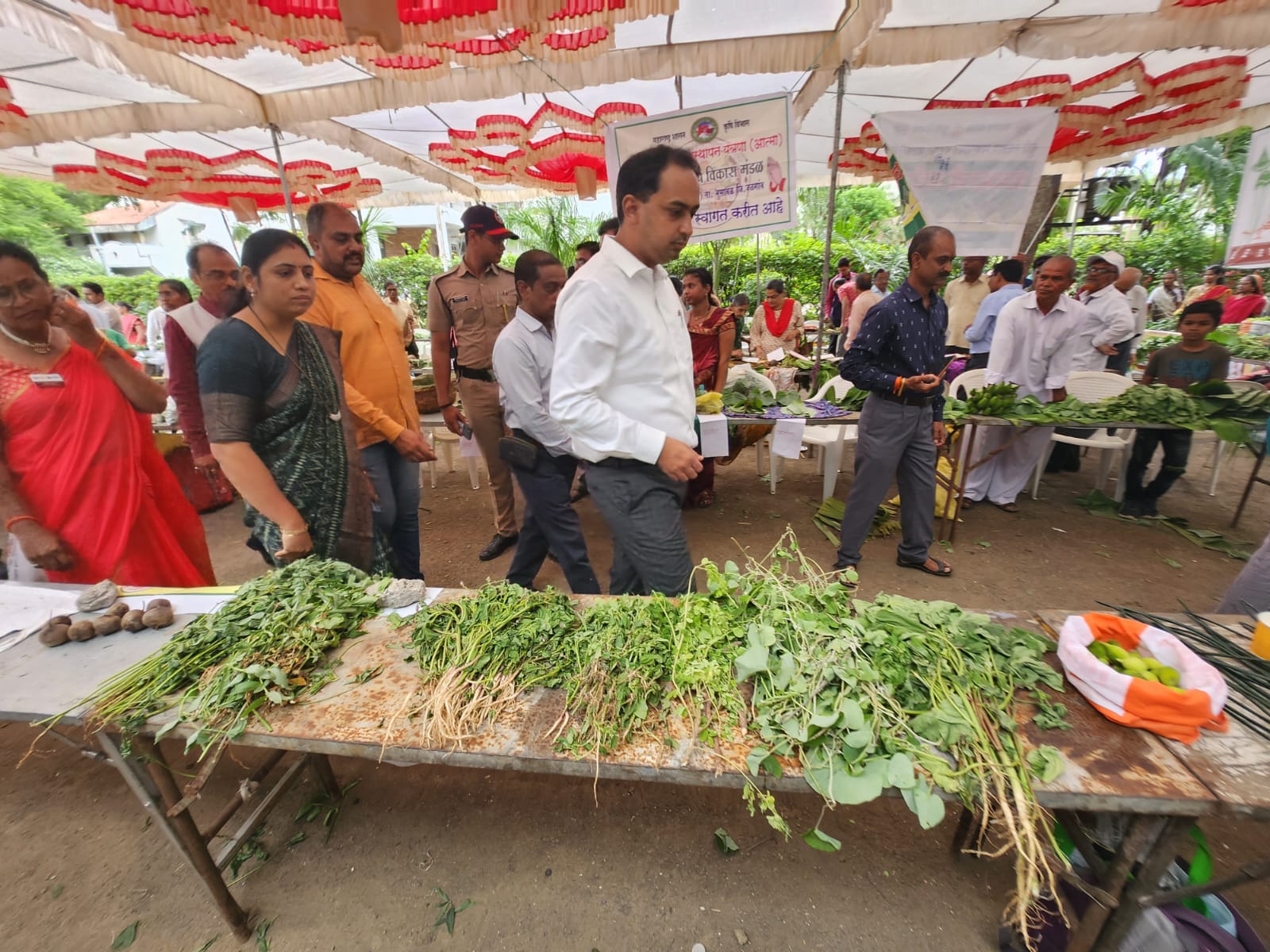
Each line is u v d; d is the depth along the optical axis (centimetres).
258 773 174
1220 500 486
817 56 380
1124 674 129
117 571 240
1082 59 446
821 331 482
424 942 168
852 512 337
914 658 137
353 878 187
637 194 170
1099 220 1136
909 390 301
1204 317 421
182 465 497
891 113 400
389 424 262
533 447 273
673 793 215
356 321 260
